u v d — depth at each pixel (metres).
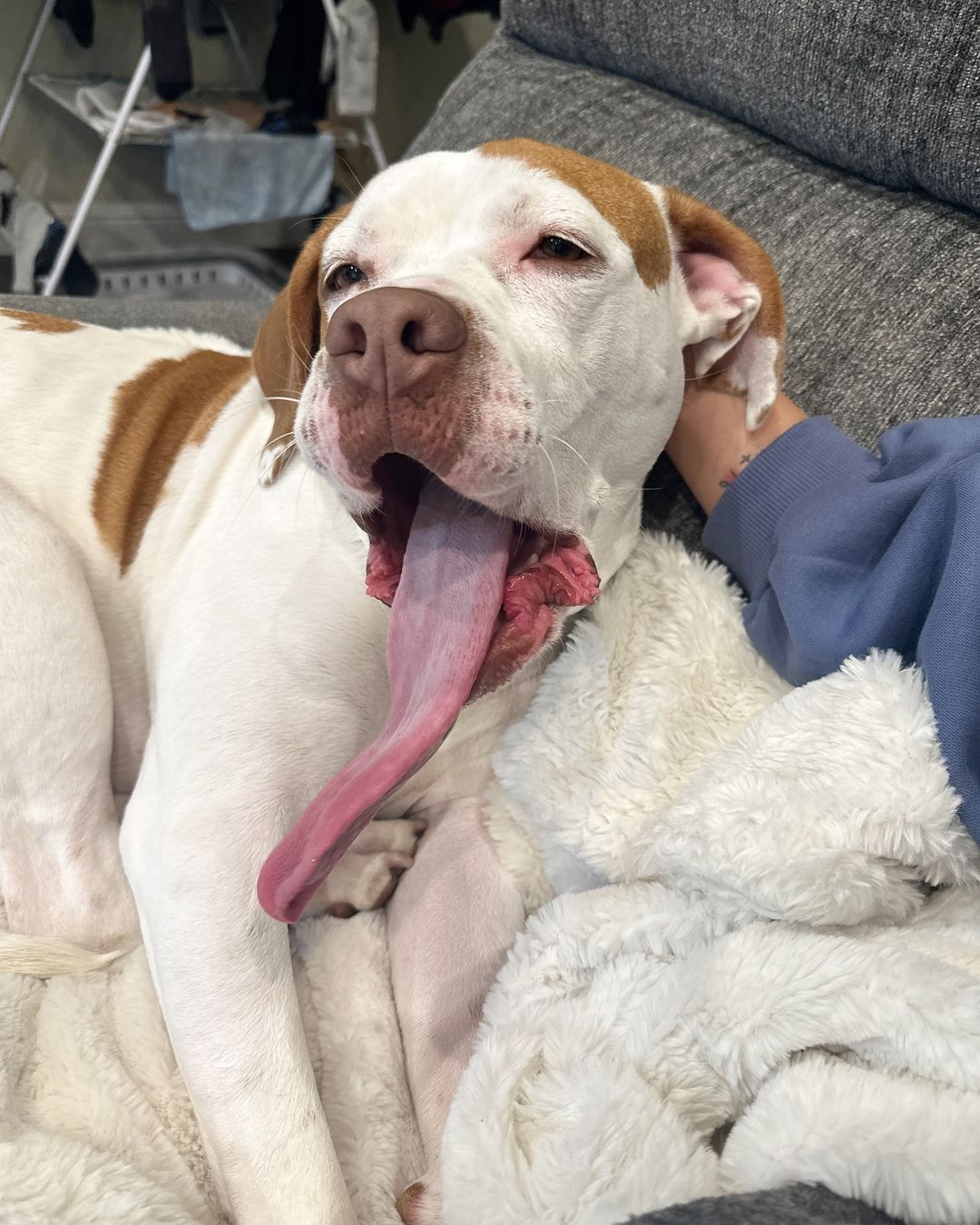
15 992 1.04
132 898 1.21
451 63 5.38
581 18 1.66
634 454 1.10
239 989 0.96
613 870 1.04
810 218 1.29
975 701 0.85
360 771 0.86
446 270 0.96
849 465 1.07
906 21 1.14
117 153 4.86
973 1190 0.61
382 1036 1.05
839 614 0.97
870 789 0.87
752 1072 0.81
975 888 0.89
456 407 0.82
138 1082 1.00
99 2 4.45
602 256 1.00
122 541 1.28
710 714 1.09
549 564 1.00
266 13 4.64
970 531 0.86
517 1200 0.78
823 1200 0.64
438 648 0.93
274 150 4.04
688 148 1.47
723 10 1.38
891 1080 0.72
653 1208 0.73
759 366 1.15
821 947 0.82
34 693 1.16
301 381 1.16
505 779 1.15
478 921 1.10
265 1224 0.89
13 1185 0.80
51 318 1.42
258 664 1.06
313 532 1.10
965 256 1.15
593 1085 0.81
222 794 1.02
